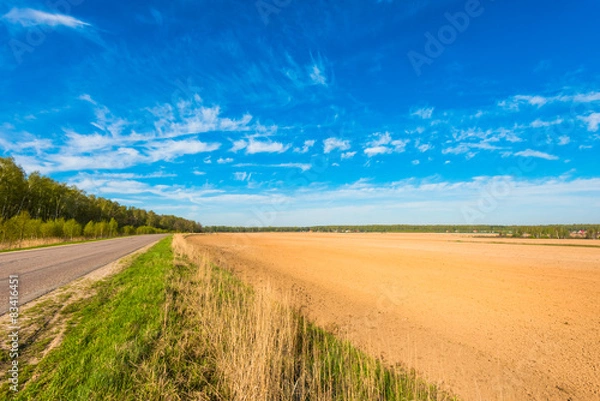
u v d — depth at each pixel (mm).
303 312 10695
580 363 7570
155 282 9820
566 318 11047
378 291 15484
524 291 15414
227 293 9930
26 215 33844
